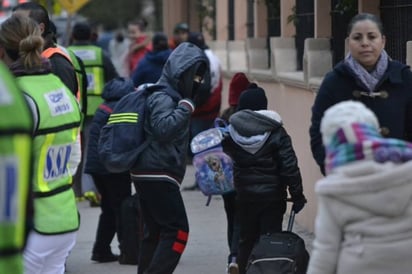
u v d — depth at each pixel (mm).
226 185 18000
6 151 7359
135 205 19828
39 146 12023
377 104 13172
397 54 18453
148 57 29031
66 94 12430
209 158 18000
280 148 16562
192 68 15977
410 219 9852
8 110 7387
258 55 29391
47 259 12461
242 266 17266
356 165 9773
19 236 7590
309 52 21688
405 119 13320
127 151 15781
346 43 19578
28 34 12422
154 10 95688
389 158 9742
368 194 9789
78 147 12695
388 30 18844
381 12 19188
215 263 20375
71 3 35312
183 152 15984
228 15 37312
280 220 17000
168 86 15992
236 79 19328
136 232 20000
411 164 9742
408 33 17922
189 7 47750
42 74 12227
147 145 15836
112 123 15969
